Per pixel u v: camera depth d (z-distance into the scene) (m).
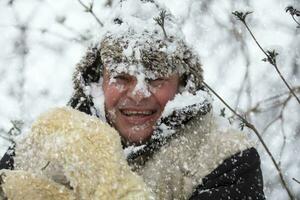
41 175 1.68
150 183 2.15
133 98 2.18
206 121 2.24
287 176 3.96
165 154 2.19
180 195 2.15
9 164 2.38
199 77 2.25
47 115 1.76
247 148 2.20
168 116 2.19
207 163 2.15
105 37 2.25
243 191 2.12
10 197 1.62
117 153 1.66
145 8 2.25
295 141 4.08
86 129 1.69
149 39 2.19
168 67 2.20
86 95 2.36
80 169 1.64
